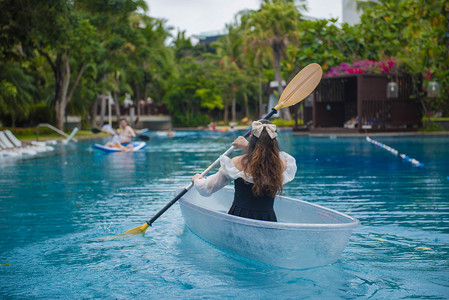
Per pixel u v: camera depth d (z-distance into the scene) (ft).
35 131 93.61
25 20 54.75
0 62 81.87
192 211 13.71
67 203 20.29
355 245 13.14
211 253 12.65
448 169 29.91
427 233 14.28
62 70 94.89
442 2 48.39
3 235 14.89
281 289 10.03
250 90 179.63
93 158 43.11
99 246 13.52
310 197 20.62
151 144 65.82
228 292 9.91
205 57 182.50
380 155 40.32
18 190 24.04
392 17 69.92
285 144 54.54
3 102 91.45
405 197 20.35
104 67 106.22
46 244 13.82
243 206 11.96
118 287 10.31
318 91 73.31
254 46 122.52
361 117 66.23
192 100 159.12
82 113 115.44
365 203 19.11
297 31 119.24
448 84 63.98
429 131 70.28
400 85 68.80
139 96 154.61
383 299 9.42
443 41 51.67
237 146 12.21
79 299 9.70
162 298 9.66
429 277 10.59
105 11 94.79
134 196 21.90
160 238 14.21
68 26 60.39
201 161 39.47
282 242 11.00
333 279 10.57
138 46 103.65
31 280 10.82
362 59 72.90
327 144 54.29
